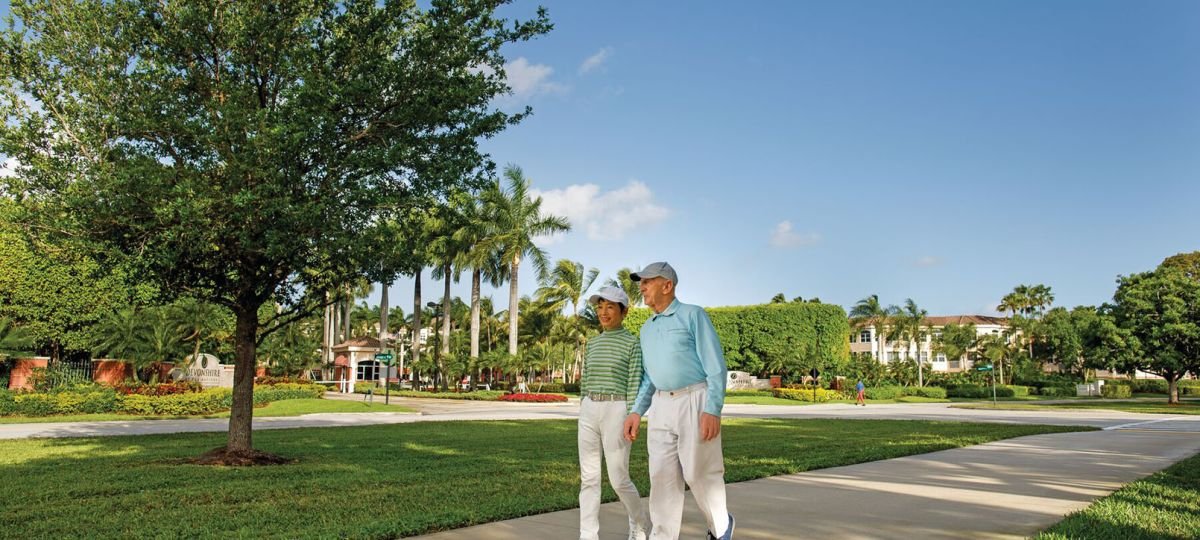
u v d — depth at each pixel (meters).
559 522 6.17
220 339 36.84
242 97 10.53
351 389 49.94
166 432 17.64
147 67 10.66
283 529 6.02
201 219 9.61
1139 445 14.80
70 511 6.91
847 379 55.84
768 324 59.91
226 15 11.18
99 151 10.54
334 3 11.46
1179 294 46.69
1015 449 13.62
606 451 5.29
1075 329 83.31
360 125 11.76
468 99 11.66
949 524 6.04
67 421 21.69
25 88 10.55
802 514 6.47
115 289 34.56
